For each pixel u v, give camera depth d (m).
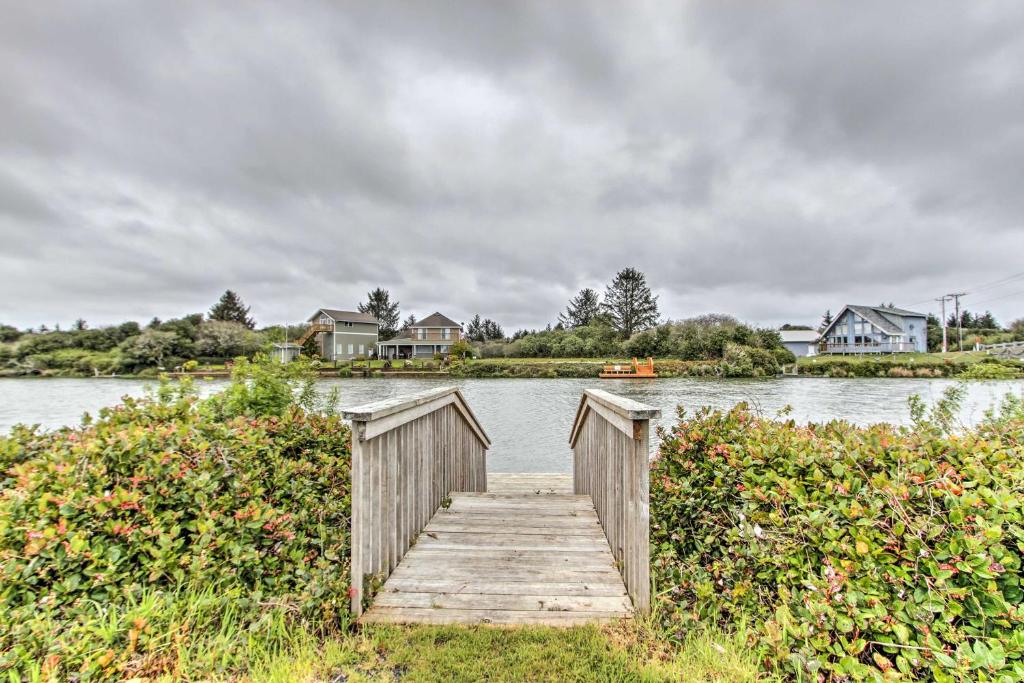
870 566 1.55
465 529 2.96
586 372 28.81
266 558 2.00
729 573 1.90
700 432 2.55
